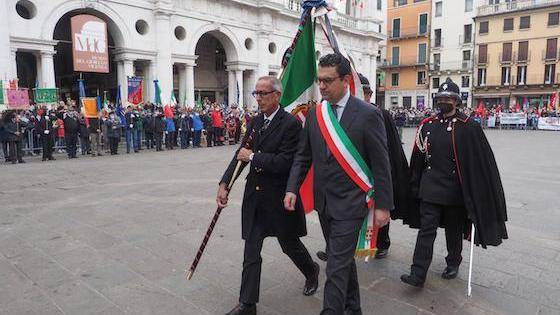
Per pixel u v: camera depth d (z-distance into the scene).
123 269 4.24
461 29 44.28
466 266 4.41
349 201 2.72
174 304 3.51
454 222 4.04
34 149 14.41
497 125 33.34
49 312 3.35
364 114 2.73
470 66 44.06
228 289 3.80
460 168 3.71
